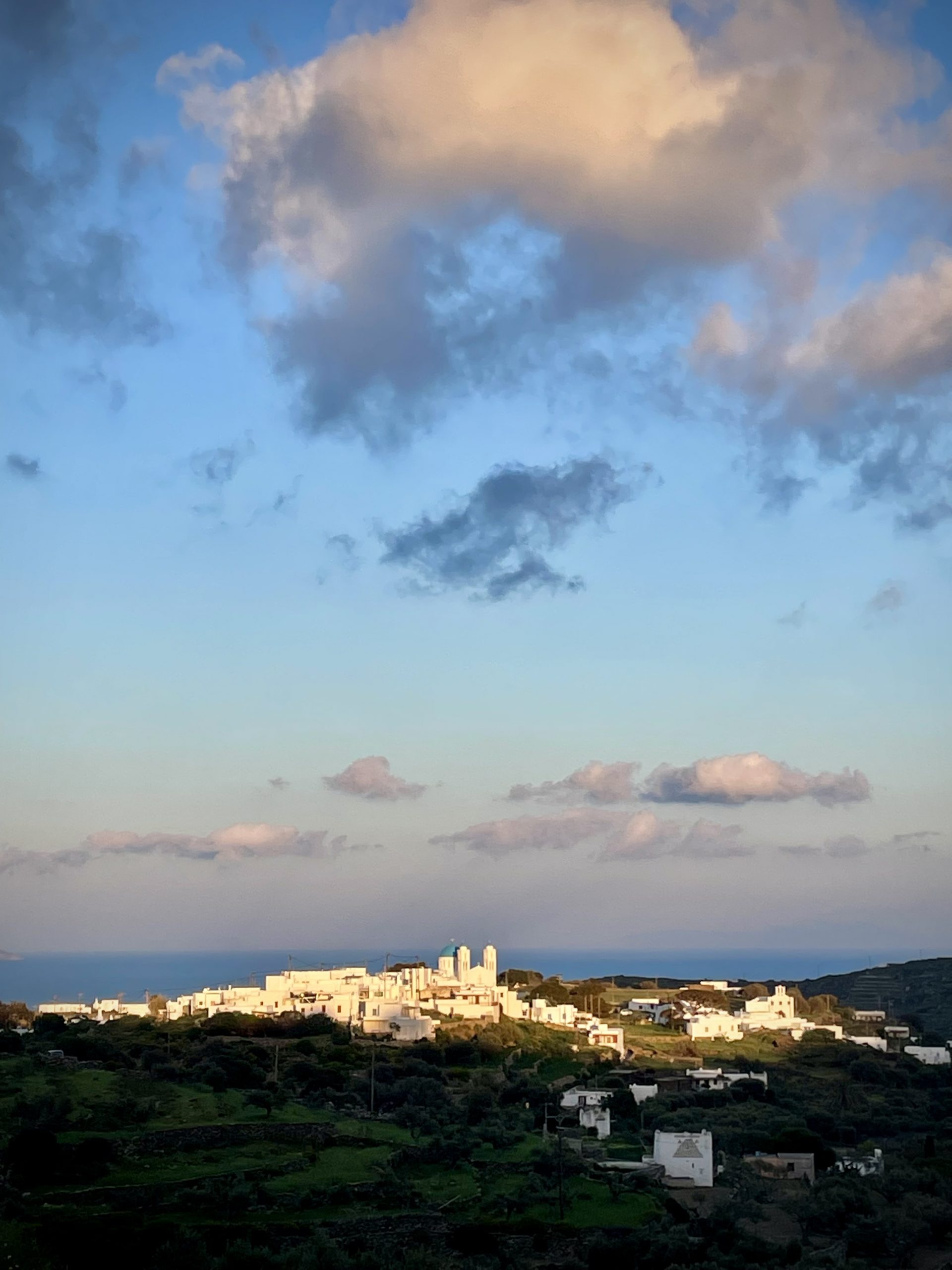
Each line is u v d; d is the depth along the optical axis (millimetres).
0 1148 143000
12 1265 110938
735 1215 155875
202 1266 114500
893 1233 153625
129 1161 147375
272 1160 152500
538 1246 137375
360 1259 121438
